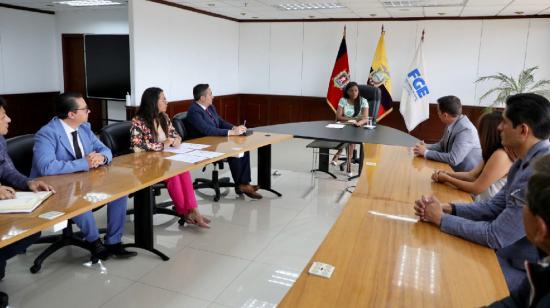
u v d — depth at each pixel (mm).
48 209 1802
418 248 1504
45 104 8398
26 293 2393
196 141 3648
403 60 8086
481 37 7594
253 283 2586
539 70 7375
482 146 2242
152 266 2771
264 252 3035
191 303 2344
